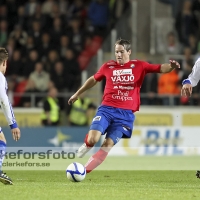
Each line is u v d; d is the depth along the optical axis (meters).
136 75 32.62
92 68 72.44
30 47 70.75
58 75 67.56
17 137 29.34
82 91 33.94
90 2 77.44
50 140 62.75
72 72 68.75
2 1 76.69
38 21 73.06
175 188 28.92
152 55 73.69
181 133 62.78
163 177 36.53
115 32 72.31
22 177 35.69
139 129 62.25
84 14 76.19
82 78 65.94
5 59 29.42
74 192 26.36
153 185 30.67
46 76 67.12
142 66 32.72
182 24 73.38
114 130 32.16
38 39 71.38
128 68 32.69
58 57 71.12
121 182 32.56
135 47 73.88
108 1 75.88
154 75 66.19
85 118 64.38
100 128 31.62
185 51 68.62
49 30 72.25
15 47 71.94
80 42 73.19
